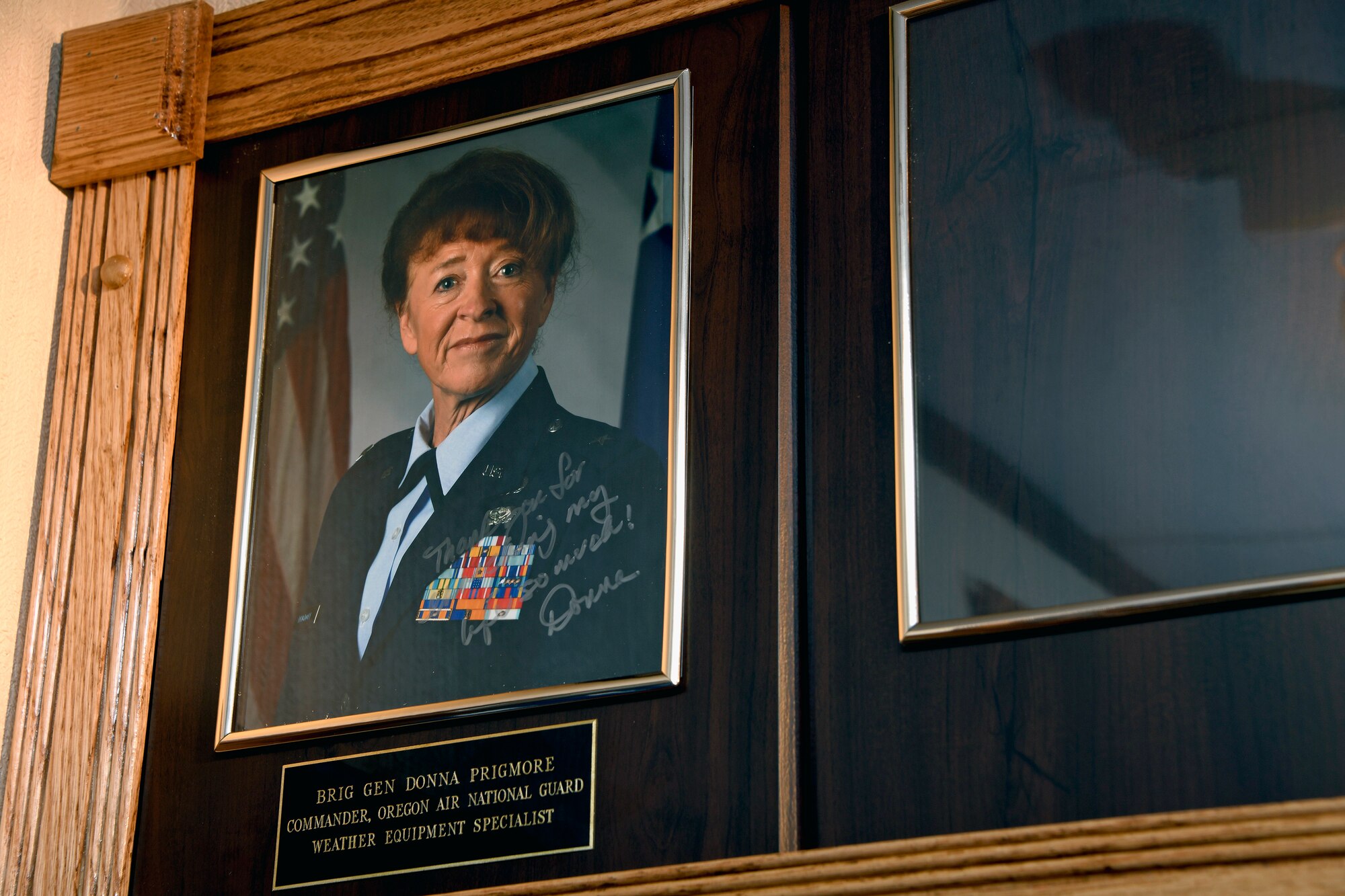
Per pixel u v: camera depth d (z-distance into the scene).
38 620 1.57
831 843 1.23
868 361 1.37
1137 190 1.32
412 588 1.46
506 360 1.52
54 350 1.70
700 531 1.36
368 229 1.63
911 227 1.39
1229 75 1.33
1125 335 1.28
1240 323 1.25
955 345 1.34
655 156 1.52
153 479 1.60
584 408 1.46
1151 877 1.07
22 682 1.54
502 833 1.33
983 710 1.22
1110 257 1.31
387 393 1.56
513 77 1.63
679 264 1.46
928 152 1.42
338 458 1.55
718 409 1.40
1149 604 1.18
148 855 1.45
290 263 1.65
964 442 1.30
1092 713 1.18
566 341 1.50
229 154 1.74
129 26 1.78
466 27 1.65
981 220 1.37
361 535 1.51
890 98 1.45
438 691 1.40
